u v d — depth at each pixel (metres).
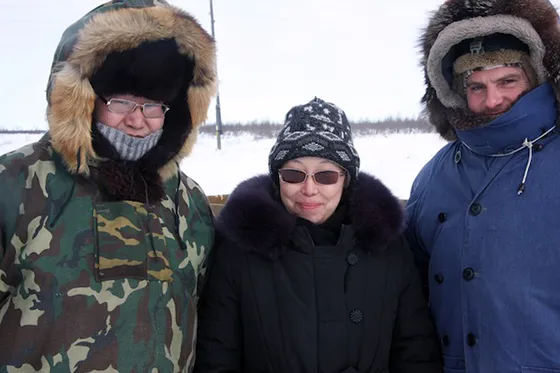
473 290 1.60
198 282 1.72
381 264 1.73
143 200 1.56
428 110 1.91
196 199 1.79
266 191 1.80
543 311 1.47
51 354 1.35
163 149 1.63
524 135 1.58
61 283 1.38
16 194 1.39
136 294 1.46
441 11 1.74
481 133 1.64
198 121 1.75
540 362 1.47
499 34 1.62
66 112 1.42
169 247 1.58
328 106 1.78
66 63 1.46
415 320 1.77
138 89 1.53
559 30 1.54
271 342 1.66
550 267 1.48
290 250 1.69
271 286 1.68
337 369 1.63
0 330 1.37
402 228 1.73
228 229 1.68
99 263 1.43
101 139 1.53
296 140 1.69
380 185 1.81
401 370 1.77
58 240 1.41
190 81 1.71
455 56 1.74
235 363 1.73
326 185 1.71
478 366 1.58
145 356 1.44
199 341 1.73
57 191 1.45
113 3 1.59
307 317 1.63
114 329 1.42
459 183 1.75
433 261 1.76
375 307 1.70
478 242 1.60
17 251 1.38
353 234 1.70
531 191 1.54
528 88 1.62
